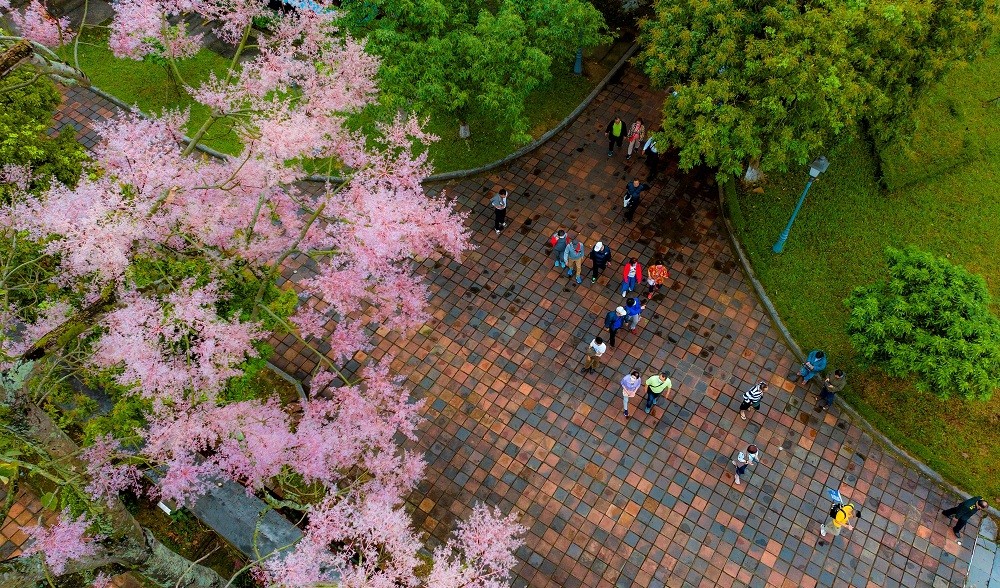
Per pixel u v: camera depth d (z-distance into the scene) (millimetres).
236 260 15102
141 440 14508
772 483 17516
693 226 21953
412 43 18922
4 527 16719
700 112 18828
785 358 19453
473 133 23875
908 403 18656
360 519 13133
